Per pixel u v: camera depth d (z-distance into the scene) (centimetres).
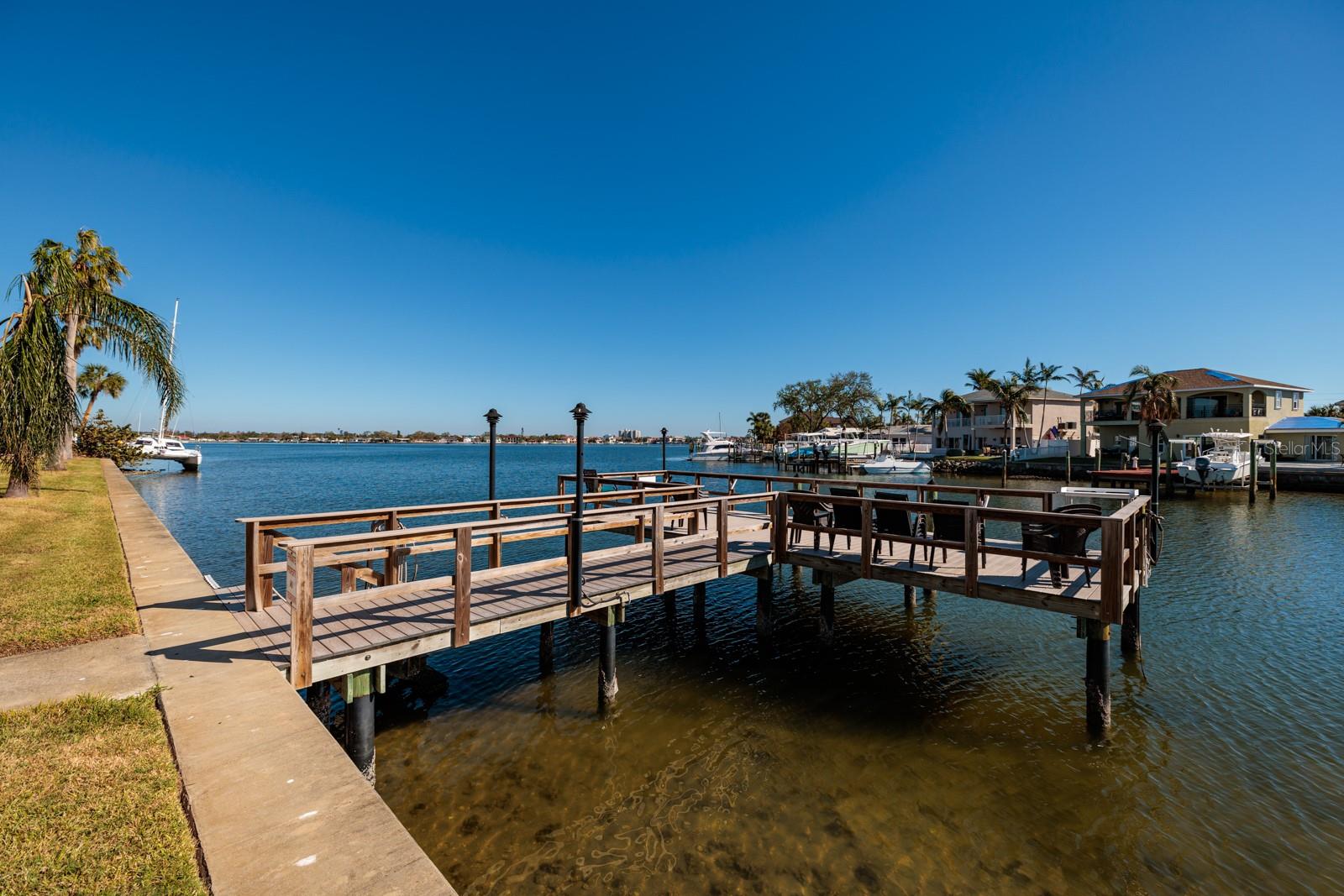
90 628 598
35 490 1633
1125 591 751
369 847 292
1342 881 491
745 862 514
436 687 855
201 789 338
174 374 1619
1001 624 1124
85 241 2597
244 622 638
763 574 997
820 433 7194
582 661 964
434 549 833
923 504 830
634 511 803
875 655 984
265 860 280
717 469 7375
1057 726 748
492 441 1238
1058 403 6494
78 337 1628
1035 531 776
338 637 584
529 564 845
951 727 747
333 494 3675
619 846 536
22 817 302
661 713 787
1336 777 635
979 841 540
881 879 494
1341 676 880
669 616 1188
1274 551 1792
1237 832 551
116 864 272
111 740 385
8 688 468
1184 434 4619
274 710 437
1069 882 491
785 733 735
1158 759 670
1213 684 855
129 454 5119
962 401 6544
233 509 2814
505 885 489
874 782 633
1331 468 3569
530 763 668
